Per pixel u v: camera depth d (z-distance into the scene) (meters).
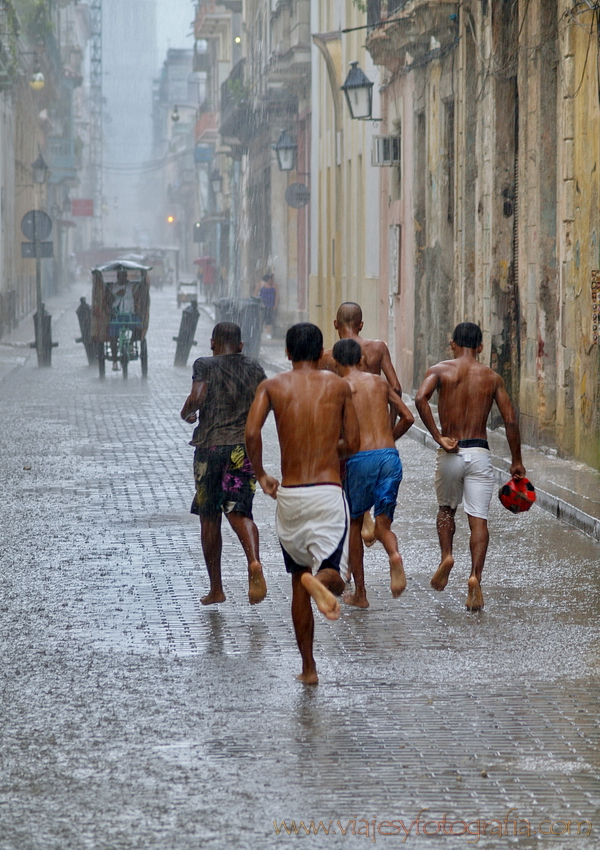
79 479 29.77
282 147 73.12
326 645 16.03
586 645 15.96
